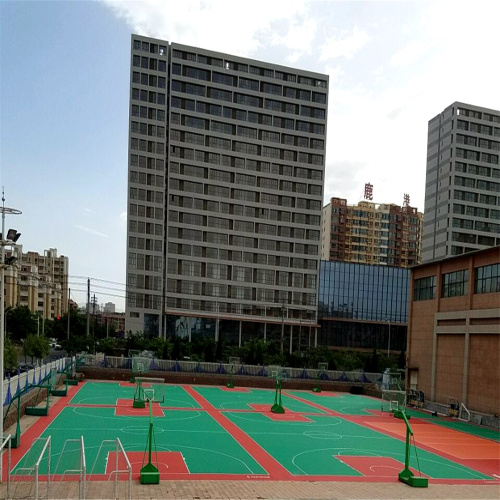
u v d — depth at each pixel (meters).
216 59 86.00
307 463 18.09
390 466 18.34
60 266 140.38
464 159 94.12
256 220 86.62
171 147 82.56
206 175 84.31
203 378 45.03
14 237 14.69
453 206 93.06
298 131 89.44
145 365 43.28
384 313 103.25
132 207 80.00
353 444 22.00
